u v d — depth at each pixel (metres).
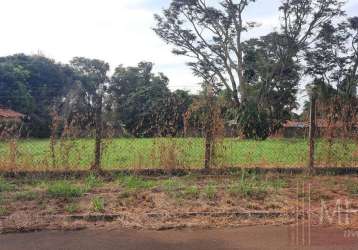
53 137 8.49
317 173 8.96
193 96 9.09
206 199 6.91
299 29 42.44
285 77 43.22
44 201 6.70
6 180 8.02
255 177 8.45
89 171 8.43
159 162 8.79
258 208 6.48
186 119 8.92
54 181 7.98
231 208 6.44
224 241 5.15
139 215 6.05
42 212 6.12
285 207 6.55
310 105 9.21
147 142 8.94
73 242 5.09
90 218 5.91
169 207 6.46
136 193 7.18
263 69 42.53
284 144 9.85
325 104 9.30
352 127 9.31
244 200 6.89
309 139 9.16
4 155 8.37
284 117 15.73
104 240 5.16
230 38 42.81
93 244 5.02
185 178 8.42
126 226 5.66
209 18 42.16
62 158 8.47
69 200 6.77
